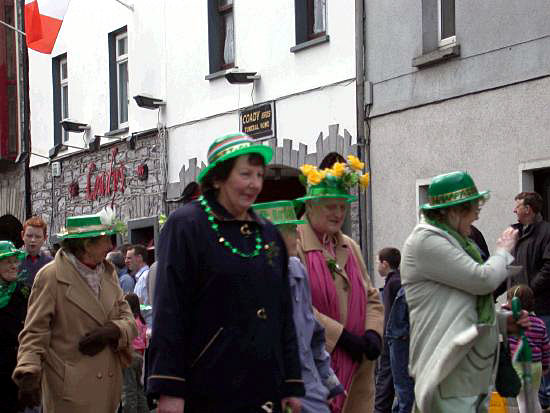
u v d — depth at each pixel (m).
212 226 4.84
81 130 20.78
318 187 6.75
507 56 12.09
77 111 21.25
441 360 6.16
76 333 7.16
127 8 19.48
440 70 13.02
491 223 12.31
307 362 6.04
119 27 19.75
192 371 4.76
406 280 6.44
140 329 10.96
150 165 18.75
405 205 13.53
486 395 6.34
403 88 13.58
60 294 7.16
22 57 23.33
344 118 14.49
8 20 23.97
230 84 16.83
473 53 12.55
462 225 6.44
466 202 6.39
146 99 18.23
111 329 7.21
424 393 6.20
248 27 16.45
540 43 11.67
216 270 4.75
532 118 11.76
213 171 4.89
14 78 23.78
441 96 12.98
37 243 10.12
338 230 6.92
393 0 13.73
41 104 22.61
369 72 14.13
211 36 17.31
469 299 6.27
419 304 6.37
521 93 11.90
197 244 4.78
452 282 6.22
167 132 18.36
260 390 4.76
